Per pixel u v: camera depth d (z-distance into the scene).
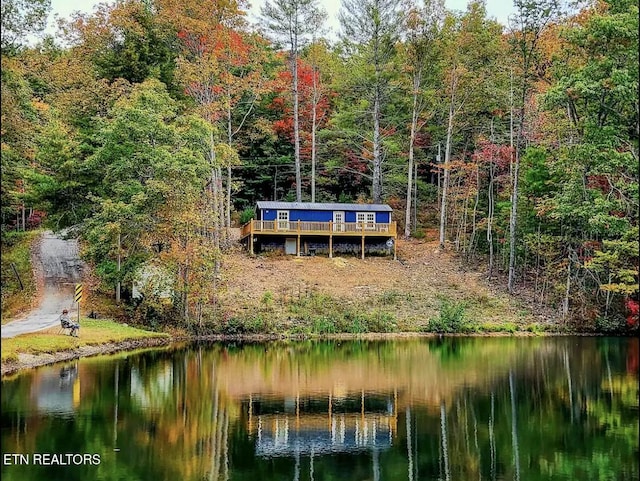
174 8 40.75
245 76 49.97
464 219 45.88
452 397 18.80
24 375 19.41
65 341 24.12
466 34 46.16
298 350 28.78
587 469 12.66
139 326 31.84
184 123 37.03
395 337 33.53
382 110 54.69
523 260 42.66
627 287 29.78
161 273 31.73
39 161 37.03
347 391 19.56
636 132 28.09
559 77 33.53
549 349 28.89
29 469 11.98
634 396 18.91
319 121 54.47
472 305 37.88
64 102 43.34
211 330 33.12
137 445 13.69
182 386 19.89
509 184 44.94
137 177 33.28
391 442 14.45
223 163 40.69
